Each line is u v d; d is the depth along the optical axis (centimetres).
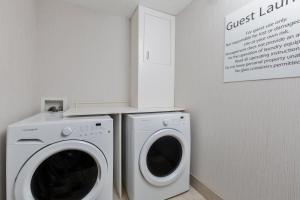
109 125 119
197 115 166
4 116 101
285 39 96
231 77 129
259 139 111
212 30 147
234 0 127
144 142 140
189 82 178
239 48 123
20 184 95
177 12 196
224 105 136
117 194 159
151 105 191
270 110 105
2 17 99
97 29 194
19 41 124
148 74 189
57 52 179
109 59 201
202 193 159
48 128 101
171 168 157
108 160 119
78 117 131
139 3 179
